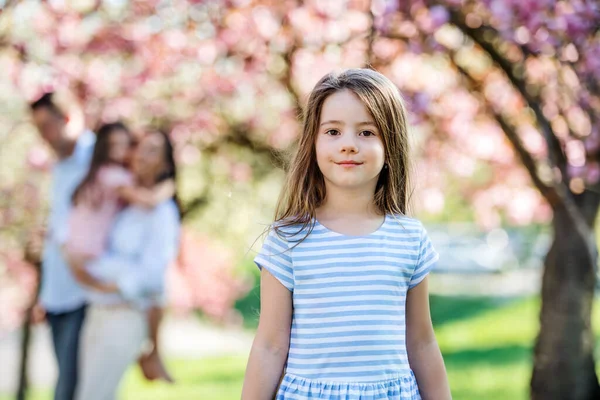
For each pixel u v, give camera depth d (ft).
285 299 8.21
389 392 7.89
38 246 21.39
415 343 8.57
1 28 18.71
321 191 8.52
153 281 14.47
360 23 17.02
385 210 8.58
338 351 7.91
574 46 14.30
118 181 14.30
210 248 27.89
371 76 8.43
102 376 14.26
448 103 18.95
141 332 14.53
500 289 55.67
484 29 14.51
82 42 19.72
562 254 15.49
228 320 31.60
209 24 18.49
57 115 15.15
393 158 8.43
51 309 14.58
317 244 8.18
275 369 8.20
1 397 24.71
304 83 18.63
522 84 14.48
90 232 14.16
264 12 17.99
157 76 20.06
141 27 19.38
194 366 30.55
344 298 8.00
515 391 23.22
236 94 20.40
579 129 16.30
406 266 8.26
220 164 23.75
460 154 20.95
